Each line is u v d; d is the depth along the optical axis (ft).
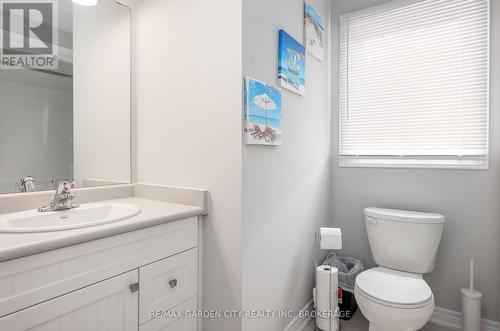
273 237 5.02
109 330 3.29
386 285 5.14
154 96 5.32
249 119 4.25
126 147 5.54
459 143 6.18
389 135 6.93
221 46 4.36
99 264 3.18
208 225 4.58
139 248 3.61
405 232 5.85
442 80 6.35
